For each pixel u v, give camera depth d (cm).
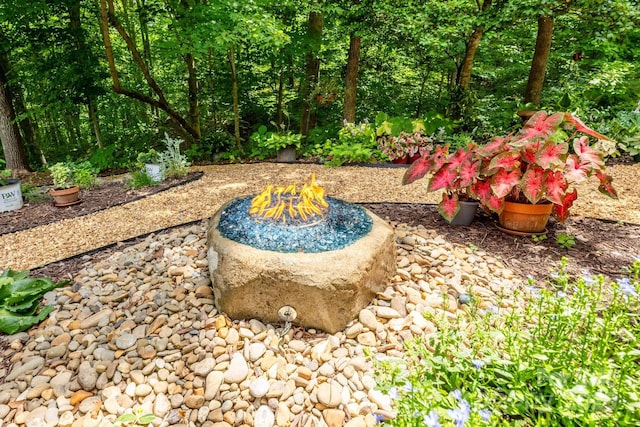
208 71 832
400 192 449
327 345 189
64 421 160
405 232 300
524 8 516
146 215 408
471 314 169
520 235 296
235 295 202
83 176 508
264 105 910
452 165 295
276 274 195
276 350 186
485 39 663
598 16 498
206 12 561
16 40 665
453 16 584
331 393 164
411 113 927
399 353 183
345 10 645
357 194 446
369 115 896
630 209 359
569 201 294
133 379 178
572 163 272
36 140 807
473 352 140
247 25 514
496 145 281
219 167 627
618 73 670
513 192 291
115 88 658
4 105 631
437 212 353
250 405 165
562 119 259
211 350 190
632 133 554
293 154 654
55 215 422
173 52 594
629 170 485
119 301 237
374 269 214
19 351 203
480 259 264
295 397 166
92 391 175
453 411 94
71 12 665
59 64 669
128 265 275
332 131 724
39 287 247
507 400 120
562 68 798
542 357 125
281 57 750
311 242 217
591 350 138
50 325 219
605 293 210
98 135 760
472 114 674
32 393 172
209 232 249
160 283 246
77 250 331
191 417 161
